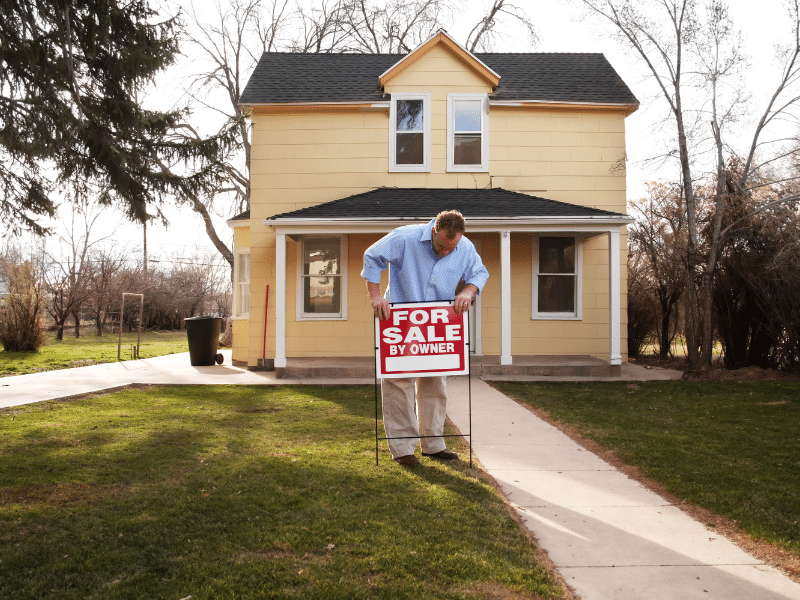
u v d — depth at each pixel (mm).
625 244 12938
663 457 5430
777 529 3689
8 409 7590
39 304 17422
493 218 11109
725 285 12211
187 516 3795
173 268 34312
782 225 11578
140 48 10664
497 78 13008
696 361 12320
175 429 6438
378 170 13102
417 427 5316
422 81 13148
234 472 4766
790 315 11180
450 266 4977
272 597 2773
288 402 8414
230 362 14891
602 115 13102
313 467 4941
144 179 10742
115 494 4238
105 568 3090
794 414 7570
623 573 3102
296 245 12953
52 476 4641
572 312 12844
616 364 11250
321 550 3293
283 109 13078
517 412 7707
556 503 4227
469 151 13180
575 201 13031
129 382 10281
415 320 4922
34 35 9703
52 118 9680
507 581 2945
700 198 13203
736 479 4750
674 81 12062
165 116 10797
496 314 12789
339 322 12891
